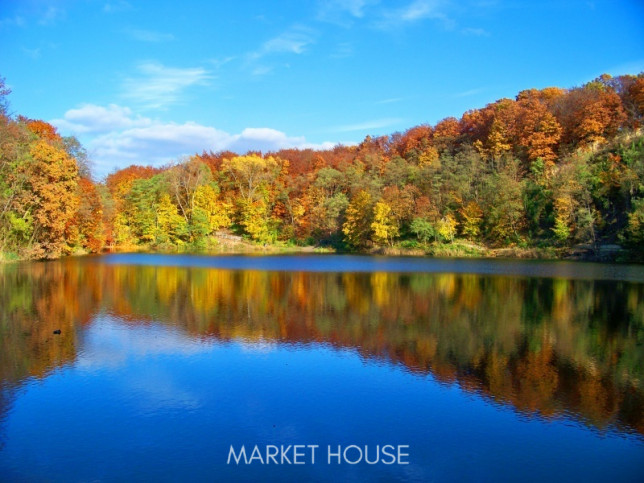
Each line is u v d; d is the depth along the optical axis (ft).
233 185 316.60
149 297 92.73
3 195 157.17
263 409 39.83
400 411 39.78
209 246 276.62
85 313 76.33
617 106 242.17
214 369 49.62
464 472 30.73
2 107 155.12
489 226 236.43
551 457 32.71
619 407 40.96
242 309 81.66
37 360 51.88
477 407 40.73
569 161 223.92
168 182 285.23
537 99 285.84
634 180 192.44
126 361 51.83
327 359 53.57
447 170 254.47
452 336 64.13
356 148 392.68
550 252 204.13
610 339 62.85
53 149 172.65
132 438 34.55
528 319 74.84
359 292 102.01
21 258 171.22
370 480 29.60
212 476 29.81
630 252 181.37
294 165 339.98
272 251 270.46
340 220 279.69
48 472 30.09
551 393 44.06
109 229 261.65
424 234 238.89
